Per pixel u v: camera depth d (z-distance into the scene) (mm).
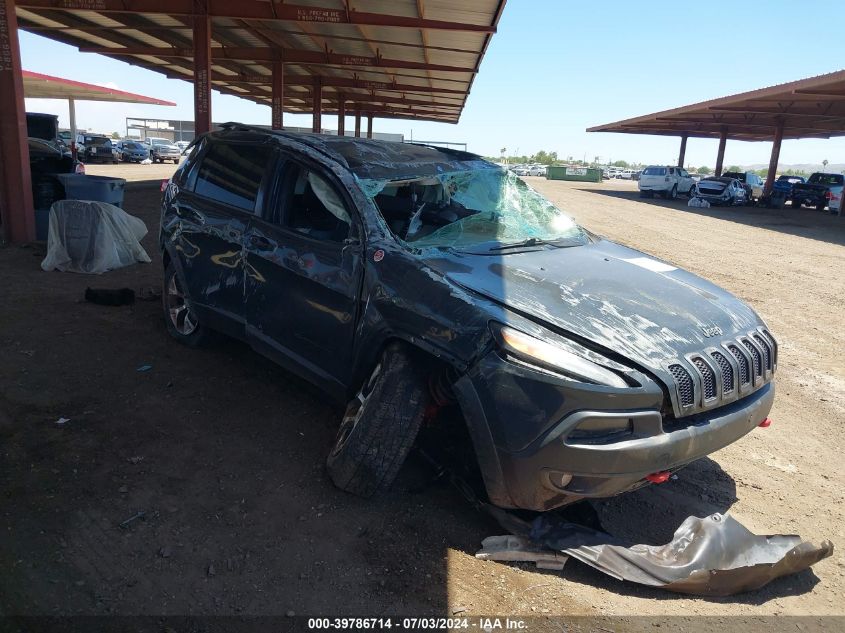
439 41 15719
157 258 8609
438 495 3430
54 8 11812
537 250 3865
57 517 2955
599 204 27531
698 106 32250
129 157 40156
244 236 4184
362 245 3465
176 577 2666
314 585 2693
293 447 3781
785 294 9430
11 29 8469
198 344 5086
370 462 3139
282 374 4805
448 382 3176
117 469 3391
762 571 2787
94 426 3811
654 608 2713
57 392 4207
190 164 5035
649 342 2906
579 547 2918
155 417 3988
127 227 8008
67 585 2555
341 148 4121
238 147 4625
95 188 8203
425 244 3578
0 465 3309
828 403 5281
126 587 2580
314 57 19219
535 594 2746
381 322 3260
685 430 2838
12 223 8812
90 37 17328
